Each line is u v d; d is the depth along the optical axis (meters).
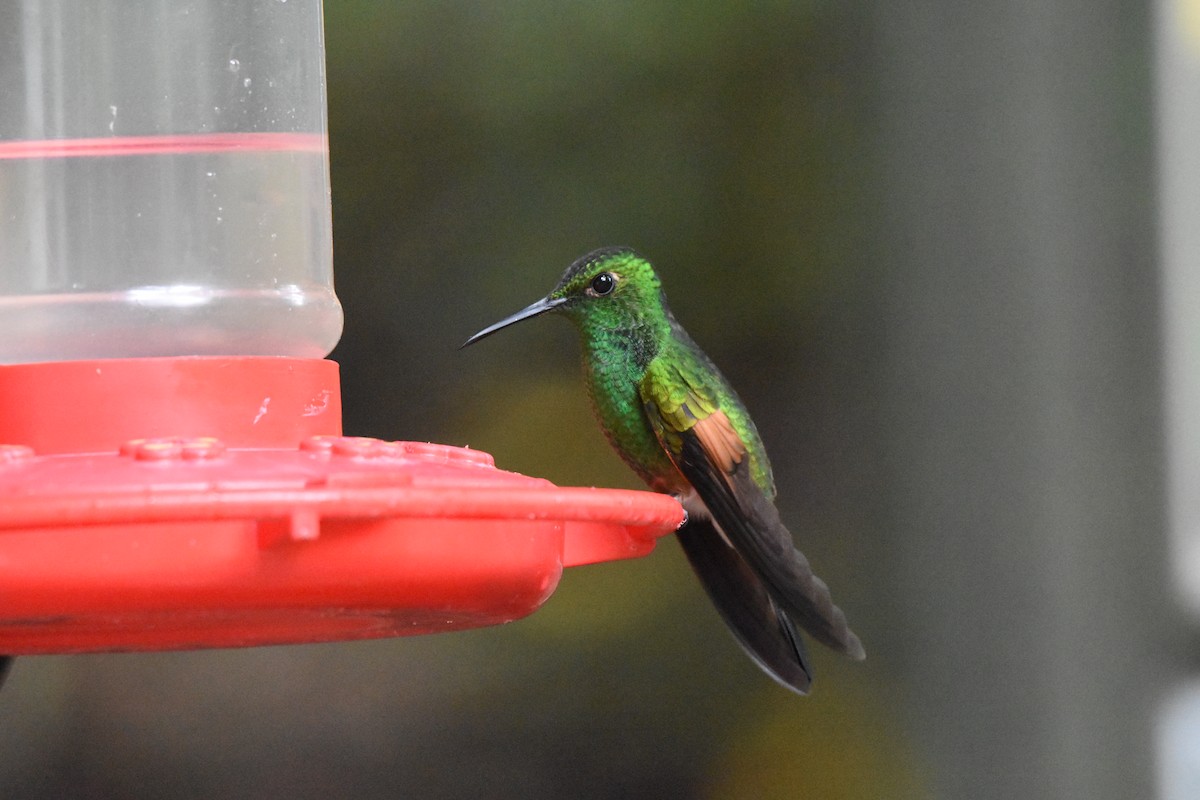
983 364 11.04
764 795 13.07
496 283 14.41
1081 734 10.62
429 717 14.64
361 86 14.55
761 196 13.92
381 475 4.11
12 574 4.16
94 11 5.64
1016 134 10.88
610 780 13.84
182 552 4.20
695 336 13.88
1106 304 10.60
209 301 5.59
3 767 14.67
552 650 14.41
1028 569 10.82
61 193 5.55
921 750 11.50
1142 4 10.57
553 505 4.30
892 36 12.16
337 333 6.03
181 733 14.92
